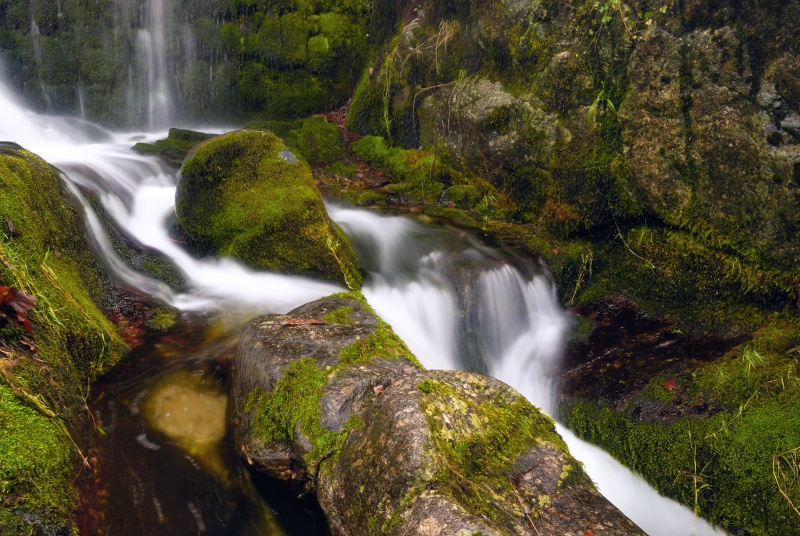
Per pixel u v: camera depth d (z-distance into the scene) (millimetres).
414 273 5539
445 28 6898
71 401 3227
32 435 2691
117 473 3104
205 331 4340
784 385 3945
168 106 8492
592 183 5617
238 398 3479
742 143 4539
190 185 5215
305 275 5117
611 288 5586
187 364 3900
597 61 5445
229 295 4898
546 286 5609
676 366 4512
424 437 2453
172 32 8281
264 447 3084
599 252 5758
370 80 8125
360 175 7316
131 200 5773
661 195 5195
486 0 6281
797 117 4258
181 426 3479
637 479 4172
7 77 7934
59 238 4195
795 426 3660
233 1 8188
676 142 4984
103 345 3812
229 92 8414
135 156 6742
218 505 3066
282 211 5121
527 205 6234
